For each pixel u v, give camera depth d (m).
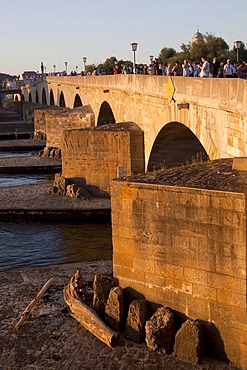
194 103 31.17
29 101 175.12
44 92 137.88
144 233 22.03
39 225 43.25
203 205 19.95
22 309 25.41
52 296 26.59
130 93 49.25
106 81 60.34
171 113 36.31
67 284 27.45
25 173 68.56
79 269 30.61
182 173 22.48
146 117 44.25
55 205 45.66
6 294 27.34
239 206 18.92
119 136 46.75
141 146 46.47
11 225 43.47
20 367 20.55
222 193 19.31
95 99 69.12
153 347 20.78
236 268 19.33
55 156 74.62
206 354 20.42
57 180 50.47
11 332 23.11
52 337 22.47
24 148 90.50
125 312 22.64
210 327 20.30
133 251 22.52
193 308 20.77
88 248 37.16
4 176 66.50
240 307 19.39
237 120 24.97
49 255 36.09
